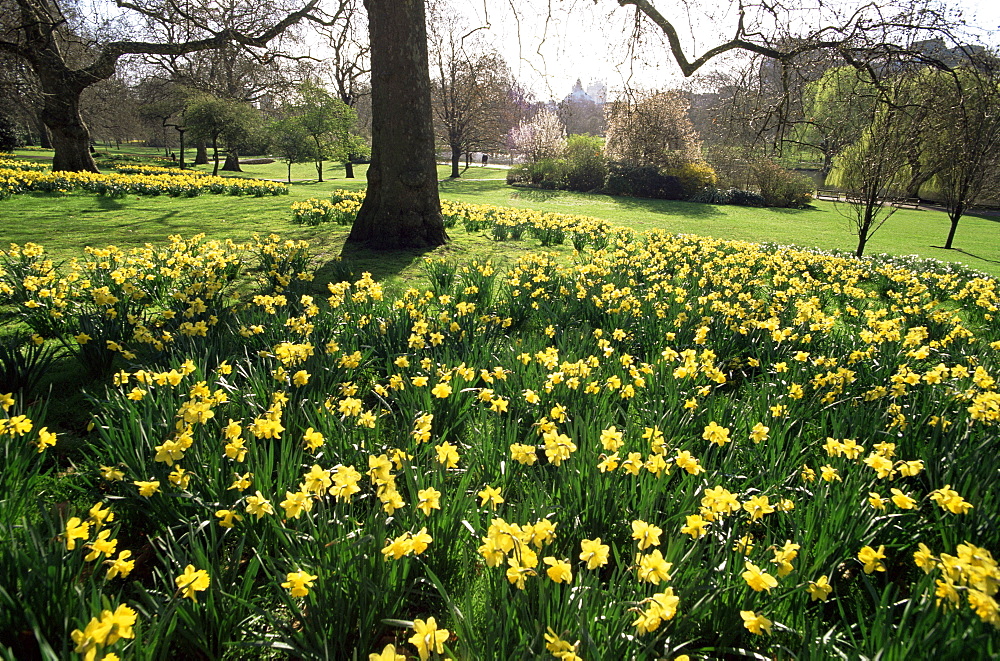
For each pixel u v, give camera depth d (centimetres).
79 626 163
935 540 248
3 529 201
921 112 1055
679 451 269
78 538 196
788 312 578
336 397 337
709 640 200
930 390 359
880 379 399
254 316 435
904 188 1166
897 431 306
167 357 377
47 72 1977
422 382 323
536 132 4328
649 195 3612
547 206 2805
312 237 1051
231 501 237
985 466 259
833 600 220
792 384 367
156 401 288
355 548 203
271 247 734
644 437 285
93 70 2017
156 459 222
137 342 404
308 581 180
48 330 454
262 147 3988
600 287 612
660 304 556
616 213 2605
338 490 202
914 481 286
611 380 349
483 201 2950
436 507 207
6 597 169
